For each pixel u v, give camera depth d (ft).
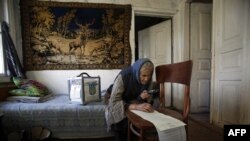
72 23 8.85
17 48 8.51
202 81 10.03
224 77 6.97
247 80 5.78
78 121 5.91
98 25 9.09
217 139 6.09
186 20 9.78
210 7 10.02
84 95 6.10
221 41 7.18
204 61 10.07
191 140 6.01
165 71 4.28
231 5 6.64
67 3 8.76
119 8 9.23
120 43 9.31
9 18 7.88
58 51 8.79
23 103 6.12
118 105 3.87
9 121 5.68
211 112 7.76
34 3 8.50
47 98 7.05
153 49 11.69
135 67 4.03
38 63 8.66
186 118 3.51
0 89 6.52
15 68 7.63
